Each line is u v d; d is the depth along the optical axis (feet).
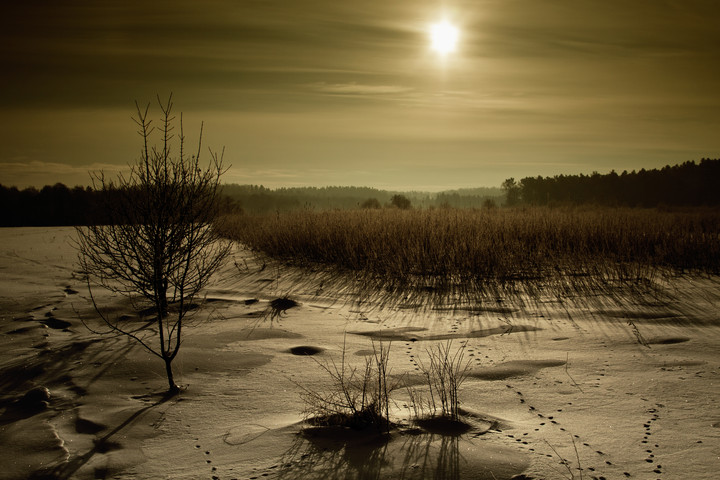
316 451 12.98
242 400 16.62
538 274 39.73
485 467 11.94
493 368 19.29
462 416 14.90
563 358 20.52
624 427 14.03
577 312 28.86
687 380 17.62
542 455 12.48
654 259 43.91
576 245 48.34
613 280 37.27
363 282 38.88
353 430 14.19
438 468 11.94
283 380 18.37
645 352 21.13
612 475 11.50
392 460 12.37
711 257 43.14
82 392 17.52
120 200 19.13
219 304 32.01
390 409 15.61
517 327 25.82
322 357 21.13
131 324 26.84
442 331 25.29
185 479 11.84
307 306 31.68
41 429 14.69
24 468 12.57
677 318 26.81
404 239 47.93
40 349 22.35
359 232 49.67
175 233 18.97
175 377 18.90
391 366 19.70
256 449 13.21
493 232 49.88
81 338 23.98
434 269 41.24
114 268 19.27
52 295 33.68
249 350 22.13
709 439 13.19
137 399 16.93
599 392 16.71
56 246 64.59
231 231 66.23
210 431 14.39
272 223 62.39
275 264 46.98
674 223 60.29
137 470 12.34
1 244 67.72
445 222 54.24
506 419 14.75
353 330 25.58
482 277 39.24
